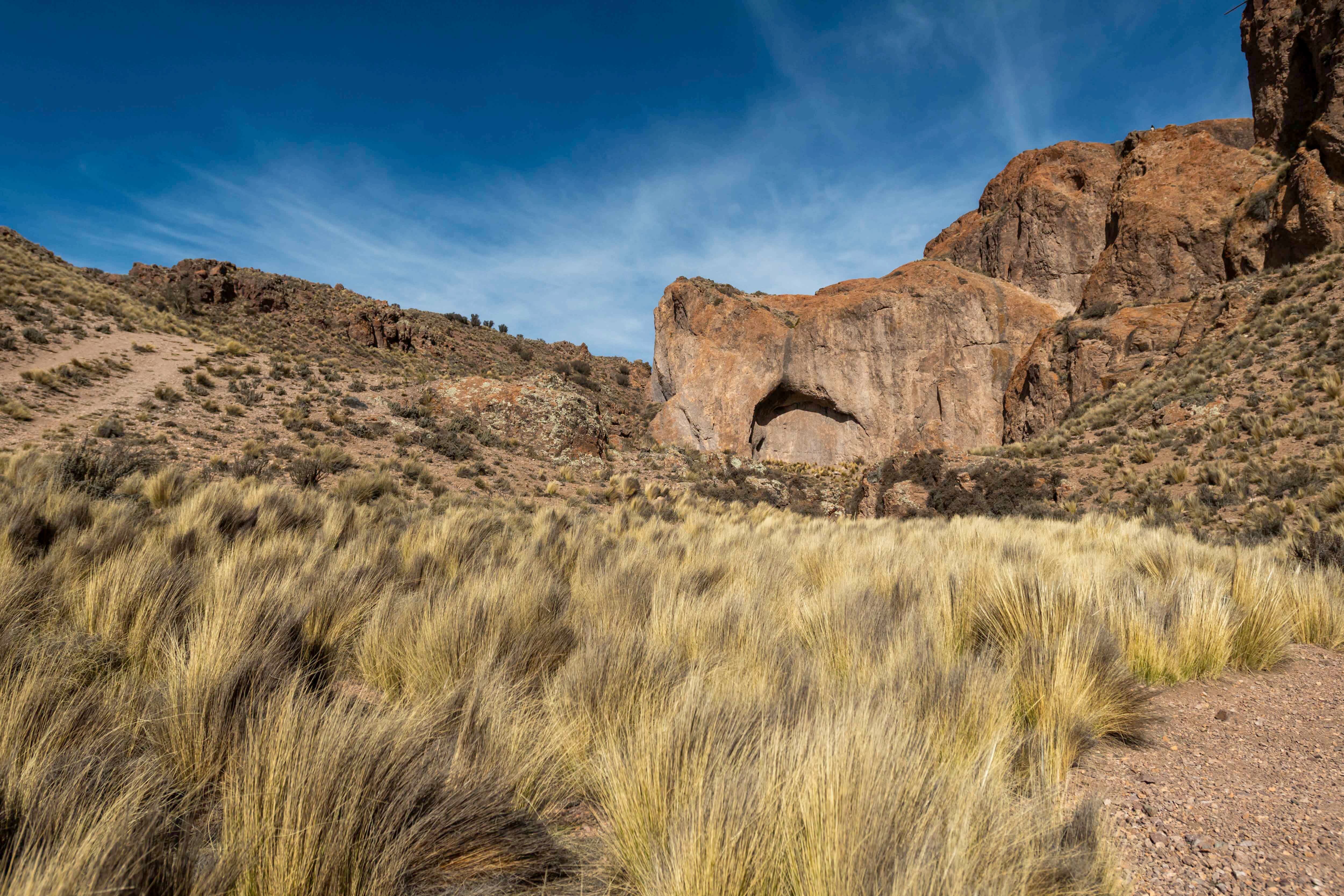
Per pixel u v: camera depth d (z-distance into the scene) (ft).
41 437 52.54
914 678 11.03
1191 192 103.60
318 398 79.77
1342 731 11.75
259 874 5.84
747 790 6.67
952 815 6.01
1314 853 7.49
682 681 10.71
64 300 102.42
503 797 7.57
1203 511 48.78
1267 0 102.01
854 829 5.76
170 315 128.98
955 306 126.21
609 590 18.49
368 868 6.14
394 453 68.33
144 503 33.22
